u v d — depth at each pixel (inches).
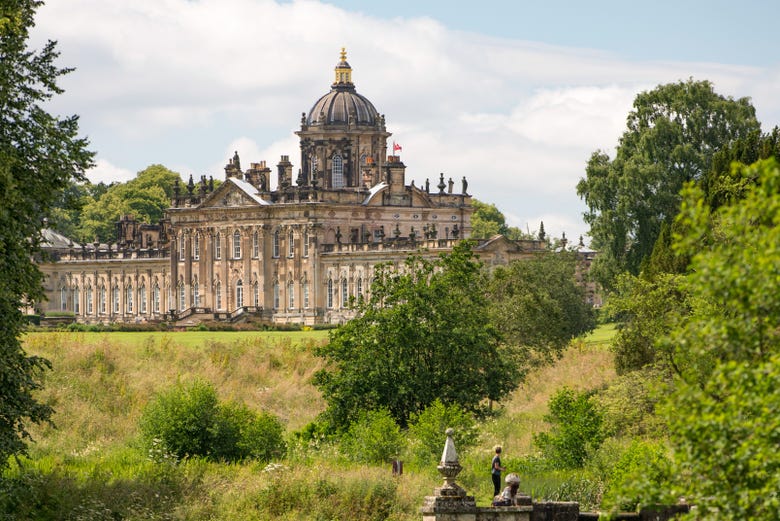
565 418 3400.6
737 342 1471.5
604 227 7086.6
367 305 4239.7
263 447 3624.5
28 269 2497.5
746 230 1456.7
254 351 5999.0
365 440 3481.8
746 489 1457.9
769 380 1435.8
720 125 7357.3
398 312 4030.5
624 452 2928.2
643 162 7180.1
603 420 3565.5
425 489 2942.9
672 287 3548.2
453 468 2406.5
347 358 4072.3
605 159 7504.9
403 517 2765.7
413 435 3634.4
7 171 2303.2
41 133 2586.1
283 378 5531.5
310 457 3484.3
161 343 5949.8
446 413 3553.2
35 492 2780.5
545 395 4820.4
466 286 4303.6
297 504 2851.9
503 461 3280.0
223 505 2869.1
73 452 3700.8
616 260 7126.0
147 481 3038.9
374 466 3316.9
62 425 4163.4
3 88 2460.6
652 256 4520.2
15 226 2412.6
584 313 6963.6
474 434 3523.6
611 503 1603.1
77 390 4766.2
